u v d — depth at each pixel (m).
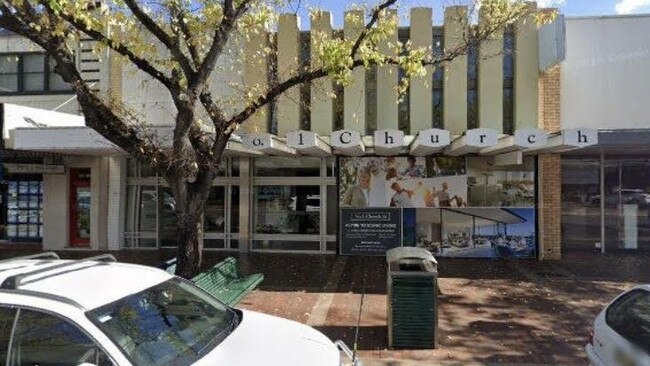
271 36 12.75
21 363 3.50
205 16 7.96
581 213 14.31
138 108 14.39
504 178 13.60
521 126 13.23
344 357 4.64
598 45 13.36
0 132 11.66
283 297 9.65
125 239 15.17
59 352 3.48
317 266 12.55
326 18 13.45
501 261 13.20
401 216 13.84
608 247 14.24
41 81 15.41
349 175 14.05
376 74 13.70
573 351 6.76
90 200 15.16
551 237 13.44
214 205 14.88
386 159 13.91
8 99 15.44
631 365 4.41
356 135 9.92
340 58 7.50
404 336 6.86
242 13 7.93
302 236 14.45
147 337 3.83
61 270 4.31
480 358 6.52
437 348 6.87
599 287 10.27
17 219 16.66
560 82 13.35
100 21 7.37
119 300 3.94
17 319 3.59
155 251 14.67
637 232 14.14
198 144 7.63
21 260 4.77
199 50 8.49
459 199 13.69
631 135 11.23
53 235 15.20
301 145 9.88
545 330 7.62
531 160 13.53
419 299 6.85
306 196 14.50
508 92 13.68
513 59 13.56
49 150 12.12
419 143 10.03
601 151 13.48
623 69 13.33
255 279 9.05
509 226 13.55
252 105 7.67
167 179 7.36
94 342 3.46
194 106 7.31
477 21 11.86
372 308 8.88
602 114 13.33
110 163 14.96
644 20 13.27
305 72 8.01
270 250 14.57
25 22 6.95
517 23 13.11
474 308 8.81
